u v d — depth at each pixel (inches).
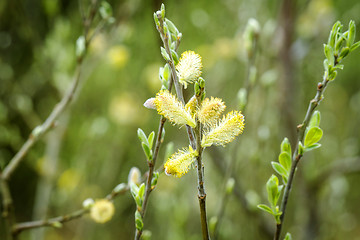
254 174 46.9
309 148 23.7
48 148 47.4
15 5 44.4
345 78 69.5
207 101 21.6
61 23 46.2
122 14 44.9
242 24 51.5
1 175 30.6
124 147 55.7
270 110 50.8
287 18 45.5
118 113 53.1
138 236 23.8
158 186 50.1
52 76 45.6
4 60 53.3
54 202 55.2
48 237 58.4
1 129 47.9
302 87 60.2
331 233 58.6
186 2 55.4
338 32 23.2
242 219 51.7
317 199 48.7
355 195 66.8
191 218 52.6
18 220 67.2
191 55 22.0
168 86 23.2
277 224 24.1
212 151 40.9
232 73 57.2
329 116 64.8
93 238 57.9
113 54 46.4
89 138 53.1
